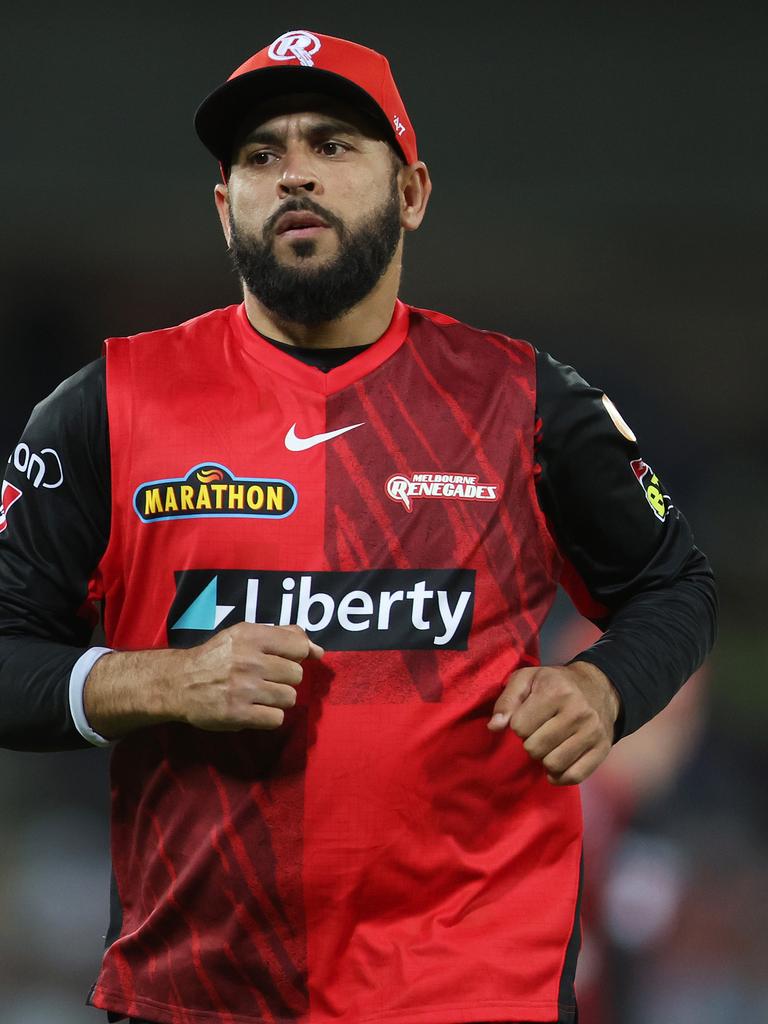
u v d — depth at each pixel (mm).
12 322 35969
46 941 24672
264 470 8391
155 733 8445
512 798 8508
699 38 35000
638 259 37438
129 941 8539
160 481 8414
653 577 9180
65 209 35469
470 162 35031
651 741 17078
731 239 37375
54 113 33719
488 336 9016
